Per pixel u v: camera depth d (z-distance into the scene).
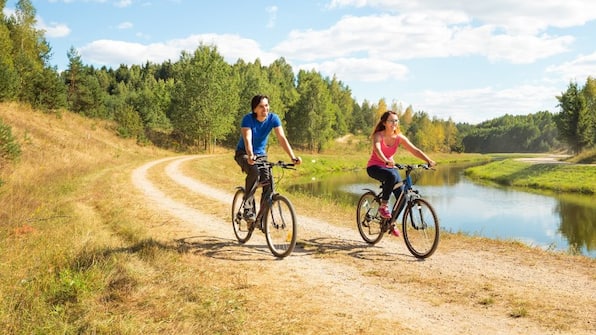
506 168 47.97
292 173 41.94
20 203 9.41
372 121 126.81
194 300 4.12
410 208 6.05
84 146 31.88
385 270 5.32
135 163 28.48
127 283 4.40
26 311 3.67
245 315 3.77
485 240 6.97
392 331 3.55
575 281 4.86
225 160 39.06
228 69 56.94
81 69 51.53
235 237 7.17
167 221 8.59
